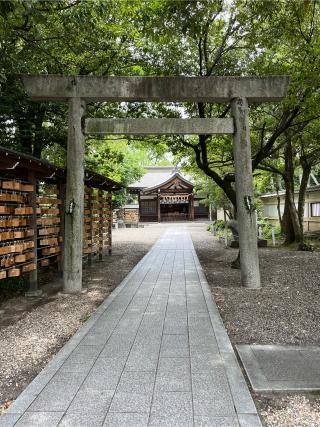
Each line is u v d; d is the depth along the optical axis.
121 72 9.26
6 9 4.50
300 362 3.37
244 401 2.68
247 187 6.68
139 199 35.44
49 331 4.43
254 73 8.41
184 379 3.03
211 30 8.15
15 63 7.75
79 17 5.70
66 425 2.41
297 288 6.42
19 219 5.73
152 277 7.77
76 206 6.47
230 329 4.39
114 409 2.59
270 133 12.17
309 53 7.63
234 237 13.96
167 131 6.59
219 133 6.72
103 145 13.71
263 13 7.11
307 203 18.28
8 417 2.51
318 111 8.59
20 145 8.77
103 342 3.89
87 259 10.13
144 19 6.57
